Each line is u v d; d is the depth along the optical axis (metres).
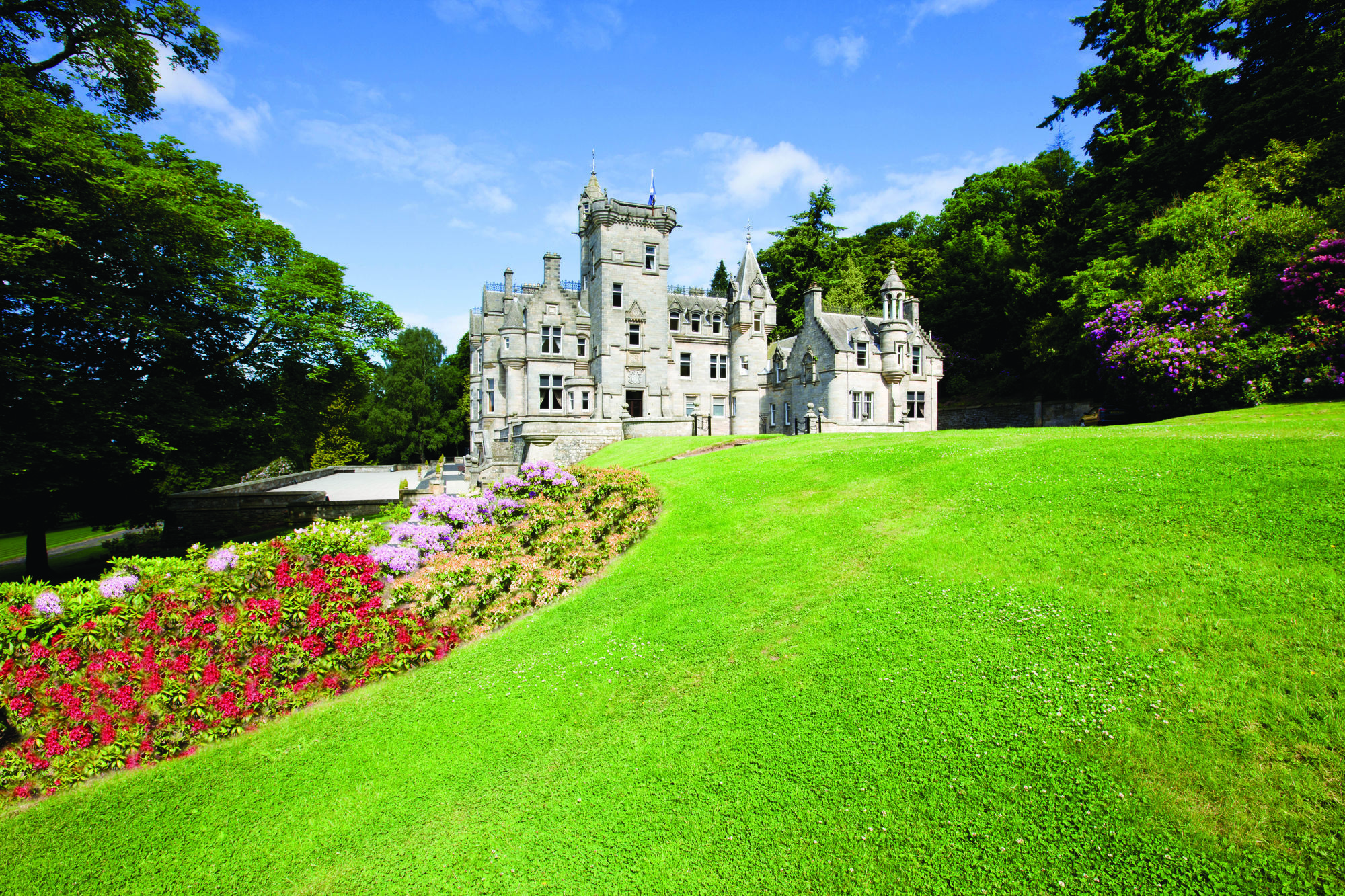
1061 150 61.69
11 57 21.67
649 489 19.41
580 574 14.99
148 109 25.45
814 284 48.38
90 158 19.12
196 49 24.91
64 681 9.80
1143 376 25.67
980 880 6.14
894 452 18.88
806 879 6.61
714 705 9.53
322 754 9.75
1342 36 30.67
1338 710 6.71
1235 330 23.92
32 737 9.58
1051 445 16.09
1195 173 37.47
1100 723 7.38
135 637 10.48
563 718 9.98
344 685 11.41
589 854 7.43
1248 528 10.05
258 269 27.44
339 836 8.23
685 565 14.46
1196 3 40.62
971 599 10.34
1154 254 32.47
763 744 8.52
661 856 7.23
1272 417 17.52
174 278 21.94
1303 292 23.47
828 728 8.48
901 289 47.50
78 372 21.83
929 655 9.29
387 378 96.88
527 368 49.31
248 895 7.48
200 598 10.99
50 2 21.27
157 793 9.16
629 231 49.81
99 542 44.38
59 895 7.57
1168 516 11.07
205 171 25.84
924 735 7.94
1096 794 6.63
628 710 9.89
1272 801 6.09
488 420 53.06
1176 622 8.53
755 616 11.69
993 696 8.23
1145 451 14.01
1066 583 10.07
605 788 8.40
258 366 27.31
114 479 23.91
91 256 20.86
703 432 44.94
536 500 19.33
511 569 14.72
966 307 55.56
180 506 32.69
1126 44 42.47
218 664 10.57
